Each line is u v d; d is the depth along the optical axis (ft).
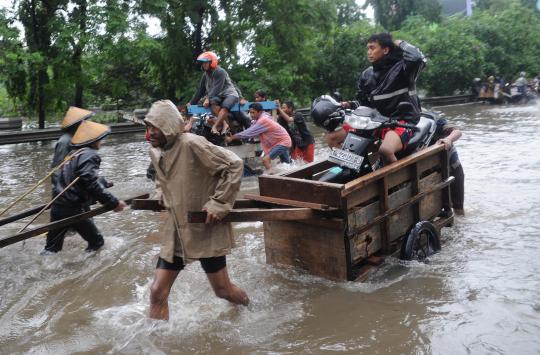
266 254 16.99
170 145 12.35
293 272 16.20
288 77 68.18
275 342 12.39
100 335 13.06
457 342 11.90
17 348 12.61
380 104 17.87
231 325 13.21
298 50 71.20
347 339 12.34
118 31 54.95
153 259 18.21
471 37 98.32
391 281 15.35
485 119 62.08
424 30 99.86
